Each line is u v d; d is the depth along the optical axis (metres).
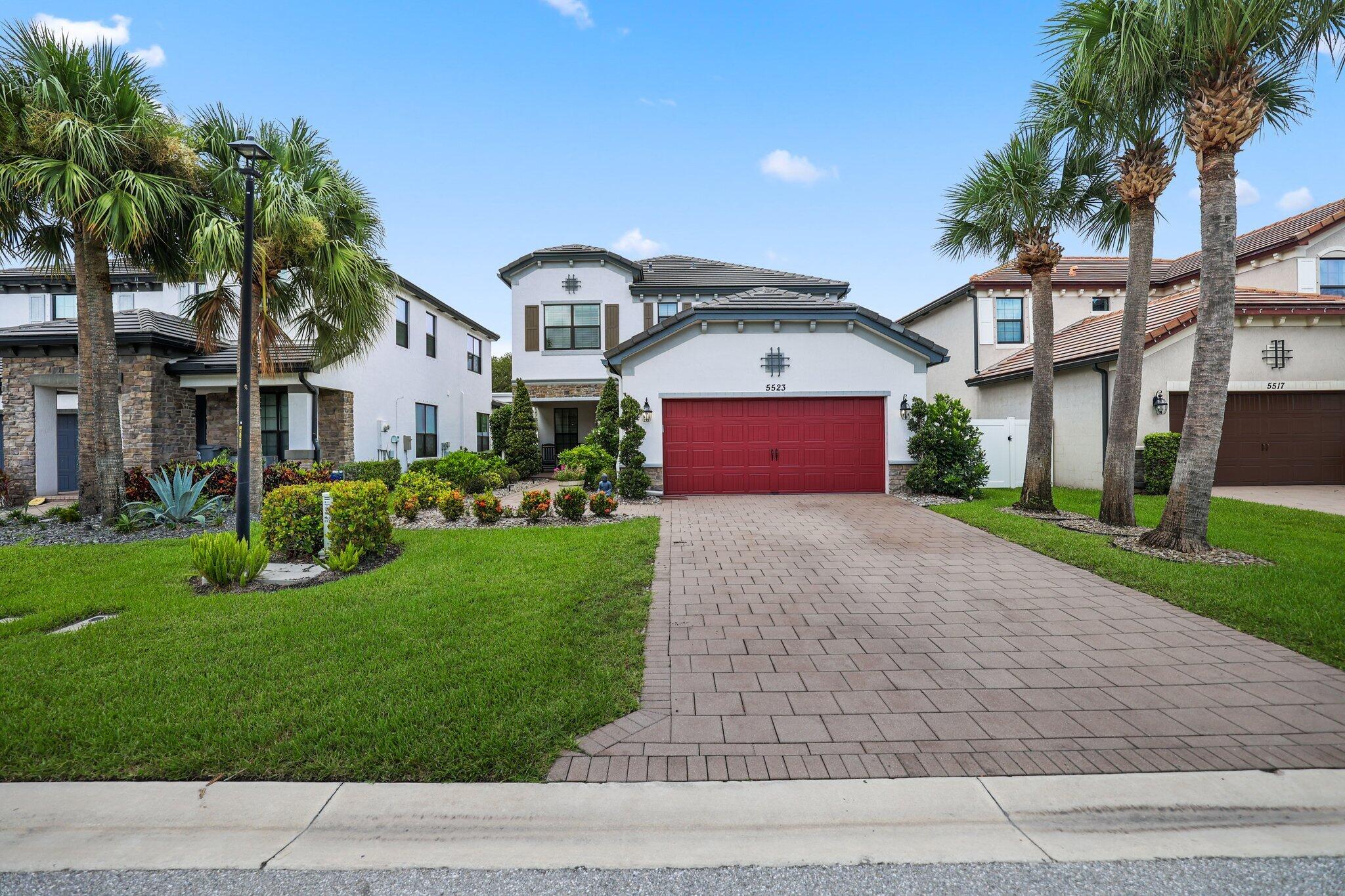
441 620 5.06
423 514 10.77
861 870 2.42
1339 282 16.41
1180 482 7.49
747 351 13.37
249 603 5.57
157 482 9.56
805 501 12.41
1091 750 3.23
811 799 2.83
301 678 3.99
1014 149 9.98
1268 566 6.61
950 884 2.36
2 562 7.27
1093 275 19.50
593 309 19.33
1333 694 3.84
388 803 2.80
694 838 2.59
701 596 5.96
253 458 10.33
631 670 4.21
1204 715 3.58
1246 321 13.52
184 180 9.23
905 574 6.80
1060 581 6.50
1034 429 10.72
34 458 13.80
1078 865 2.45
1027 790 2.89
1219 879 2.38
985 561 7.37
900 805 2.79
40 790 2.89
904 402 13.23
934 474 12.57
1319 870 2.43
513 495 14.66
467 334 23.44
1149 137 8.54
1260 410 13.80
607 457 14.07
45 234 9.49
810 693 3.89
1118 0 7.27
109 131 8.45
